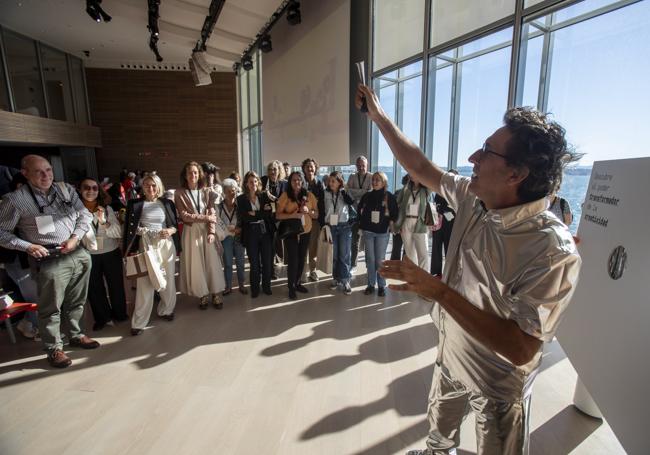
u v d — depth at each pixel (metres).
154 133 11.34
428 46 4.04
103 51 9.91
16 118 8.04
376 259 3.76
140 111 11.20
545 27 3.04
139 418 1.95
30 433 1.85
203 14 6.71
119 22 7.66
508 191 0.84
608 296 1.32
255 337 2.89
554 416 1.93
